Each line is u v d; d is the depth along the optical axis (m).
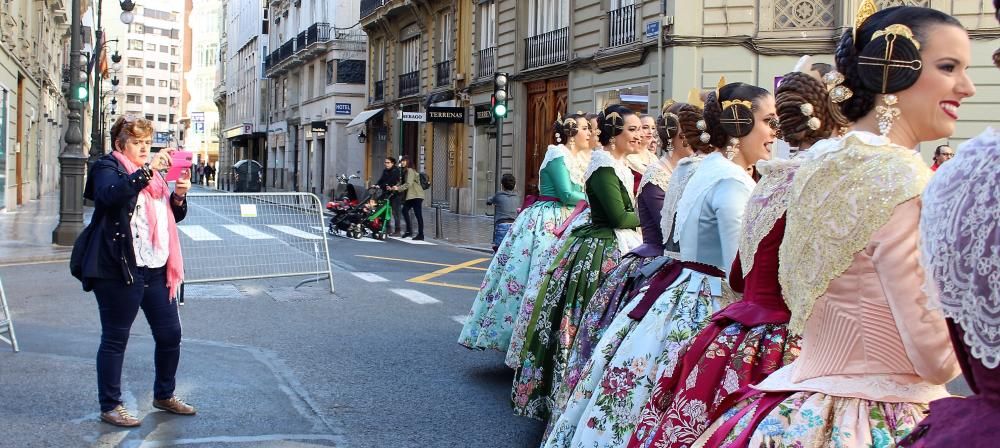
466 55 30.27
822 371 2.32
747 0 17.36
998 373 1.59
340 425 5.55
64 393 6.05
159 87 173.12
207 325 8.87
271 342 8.06
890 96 2.24
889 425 2.20
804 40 17.06
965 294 1.60
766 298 2.91
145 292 5.49
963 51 2.21
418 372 7.00
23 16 29.80
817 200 2.31
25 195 30.89
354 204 21.31
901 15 2.23
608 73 20.84
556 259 5.58
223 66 89.50
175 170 5.48
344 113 46.06
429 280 12.82
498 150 18.77
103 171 5.21
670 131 4.55
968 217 1.60
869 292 2.21
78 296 10.49
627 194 5.33
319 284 12.12
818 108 2.91
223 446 5.05
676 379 3.35
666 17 17.91
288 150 58.56
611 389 3.87
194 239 10.80
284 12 59.88
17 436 5.11
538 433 5.45
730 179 3.49
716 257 3.64
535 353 5.55
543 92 24.88
